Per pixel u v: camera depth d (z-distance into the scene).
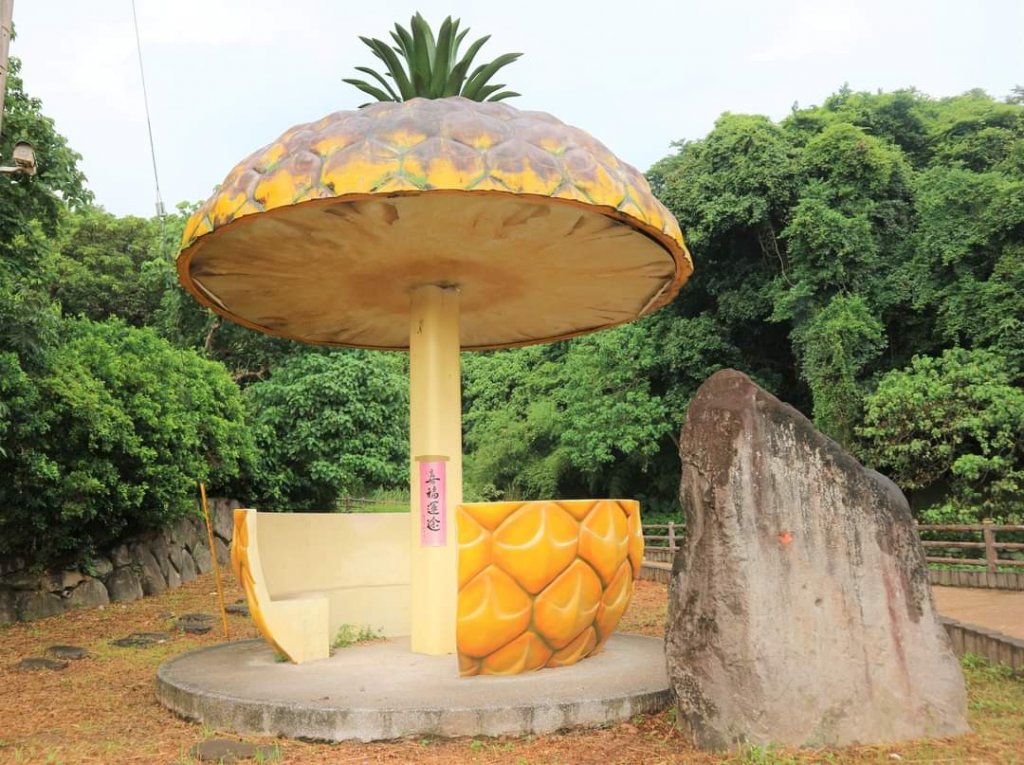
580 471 28.61
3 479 11.99
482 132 6.14
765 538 5.43
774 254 22.17
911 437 17.17
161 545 16.27
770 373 23.48
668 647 5.60
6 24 7.19
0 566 12.47
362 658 7.97
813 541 5.50
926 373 17.83
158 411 14.35
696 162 23.11
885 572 5.57
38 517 12.34
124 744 5.79
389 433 20.14
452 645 8.16
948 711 5.39
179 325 21.69
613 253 7.52
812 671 5.26
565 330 10.46
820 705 5.20
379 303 9.20
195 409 16.50
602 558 7.12
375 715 5.65
